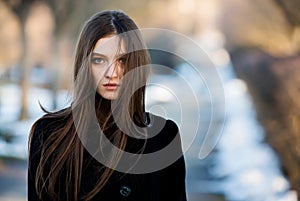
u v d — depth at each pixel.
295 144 10.55
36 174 2.54
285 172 11.09
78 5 21.80
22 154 14.56
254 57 22.48
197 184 11.67
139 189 2.58
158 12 35.38
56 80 19.94
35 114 20.30
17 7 21.94
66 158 2.52
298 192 9.83
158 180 2.62
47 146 2.55
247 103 22.45
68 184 2.51
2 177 12.01
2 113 20.39
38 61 28.91
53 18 21.91
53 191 2.52
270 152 13.84
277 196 10.04
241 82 28.59
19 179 11.91
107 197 2.55
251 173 12.02
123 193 2.56
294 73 12.46
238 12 31.75
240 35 31.34
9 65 27.36
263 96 16.69
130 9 30.75
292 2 15.73
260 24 20.91
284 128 11.61
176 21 40.06
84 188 2.53
